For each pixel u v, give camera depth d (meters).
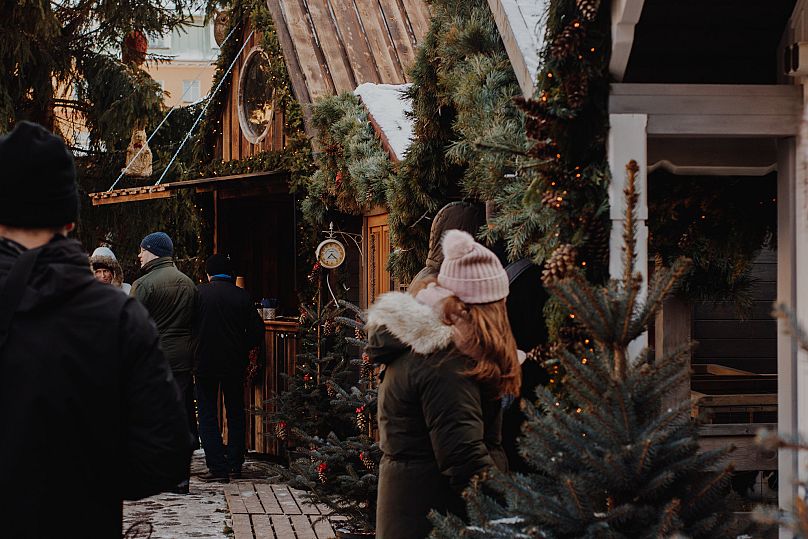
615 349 3.08
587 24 4.09
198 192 11.98
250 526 7.11
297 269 10.02
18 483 2.45
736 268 5.86
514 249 4.98
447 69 6.52
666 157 4.73
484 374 3.41
